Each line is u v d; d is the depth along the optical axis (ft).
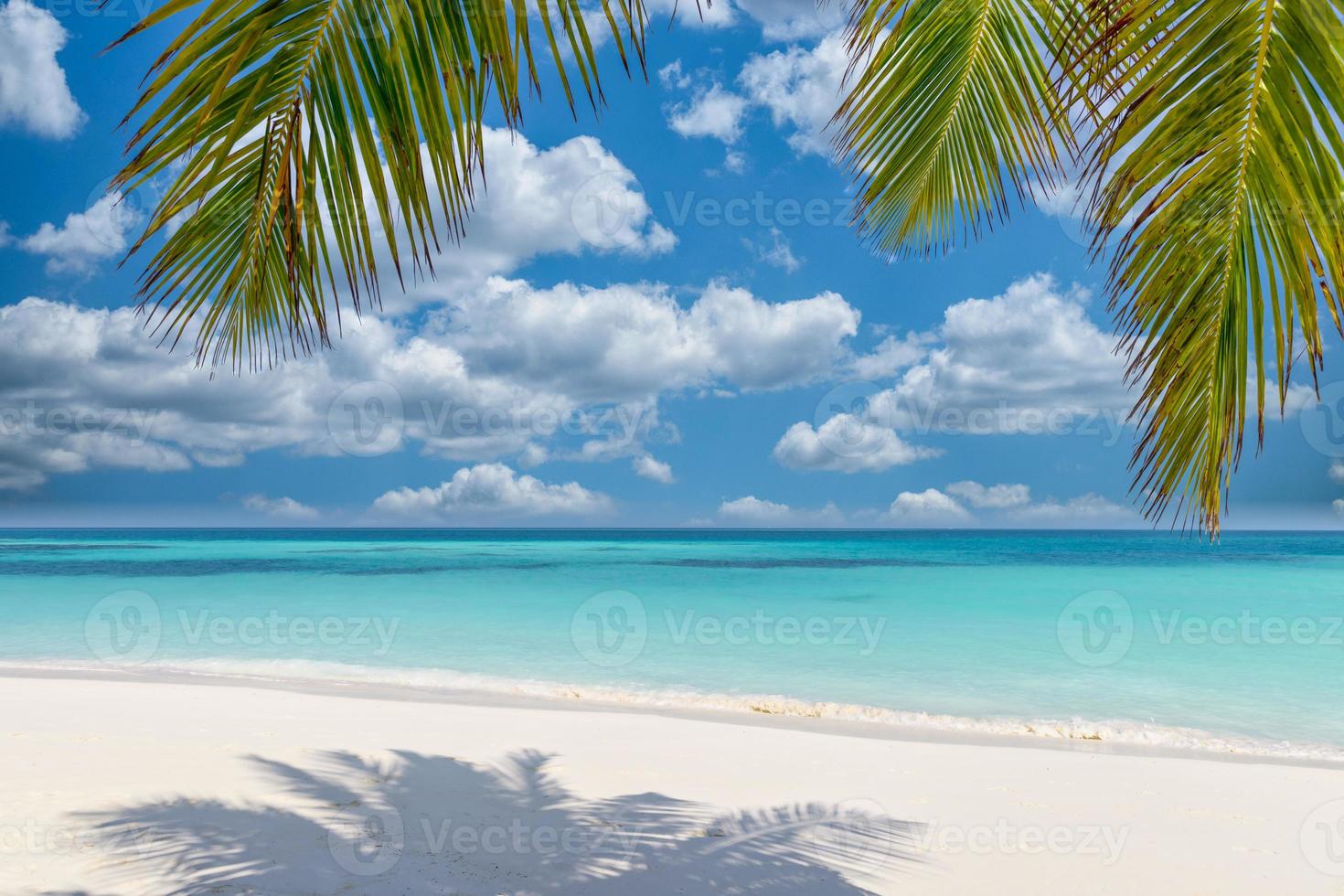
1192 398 6.64
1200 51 5.69
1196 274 6.34
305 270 5.72
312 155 5.35
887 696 32.48
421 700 29.43
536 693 31.89
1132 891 12.84
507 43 5.10
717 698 31.27
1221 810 17.04
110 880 11.44
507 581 92.38
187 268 5.76
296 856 12.67
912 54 10.63
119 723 22.27
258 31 4.73
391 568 116.06
